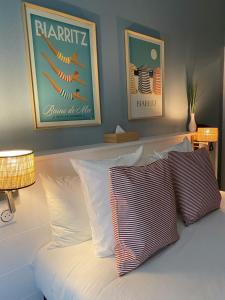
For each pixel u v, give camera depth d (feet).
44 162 4.42
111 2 6.14
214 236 4.16
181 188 4.76
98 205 3.89
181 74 8.96
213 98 11.03
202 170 5.14
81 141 5.74
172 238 3.91
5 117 4.41
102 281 3.24
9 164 3.33
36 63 4.74
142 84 7.22
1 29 4.26
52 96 5.05
